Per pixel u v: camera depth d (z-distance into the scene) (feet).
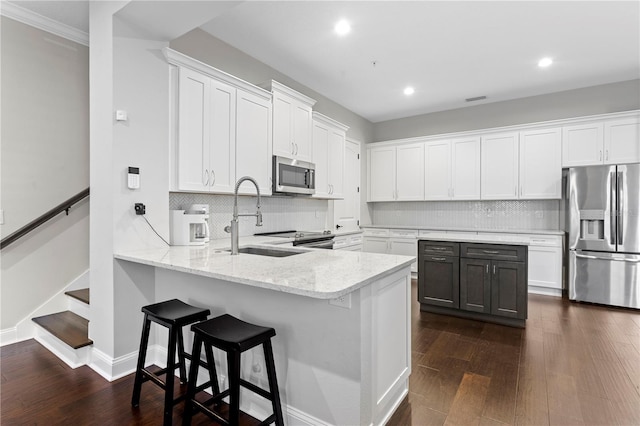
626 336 9.53
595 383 6.88
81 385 6.85
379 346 5.44
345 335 4.94
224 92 9.48
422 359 8.11
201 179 8.81
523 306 10.09
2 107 8.59
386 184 19.47
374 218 20.90
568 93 15.29
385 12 9.39
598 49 11.43
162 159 8.02
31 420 5.70
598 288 12.84
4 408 6.03
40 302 9.30
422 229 17.48
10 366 7.60
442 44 11.16
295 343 5.48
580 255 13.11
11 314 8.80
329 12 9.45
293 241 11.00
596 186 12.88
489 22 9.83
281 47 11.44
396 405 6.10
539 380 7.02
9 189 8.73
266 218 12.86
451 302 11.26
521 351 8.53
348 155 18.10
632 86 14.06
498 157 16.11
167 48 7.97
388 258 6.57
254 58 12.23
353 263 5.96
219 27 10.25
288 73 13.53
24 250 9.01
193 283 7.03
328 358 5.11
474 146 16.75
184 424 5.21
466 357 8.21
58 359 7.98
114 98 7.08
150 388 6.79
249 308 6.09
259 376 5.94
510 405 6.15
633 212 12.26
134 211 7.45
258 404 5.93
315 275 4.91
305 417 5.35
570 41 10.87
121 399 6.36
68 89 9.78
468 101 16.98
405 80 14.28
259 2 9.00
